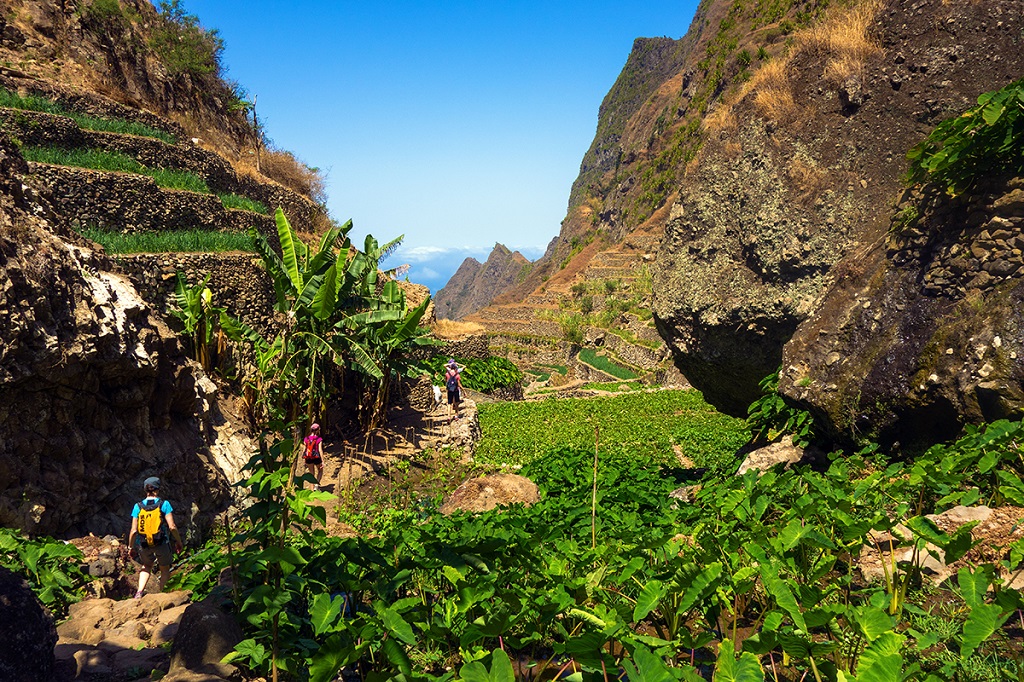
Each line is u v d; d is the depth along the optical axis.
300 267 22.34
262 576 5.59
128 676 5.08
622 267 103.38
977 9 11.20
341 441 21.83
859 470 8.91
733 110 13.52
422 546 6.07
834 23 13.02
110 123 29.83
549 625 4.90
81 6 35.69
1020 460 6.70
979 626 3.69
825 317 10.92
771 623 3.91
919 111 11.36
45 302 10.84
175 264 19.66
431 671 4.87
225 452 16.27
